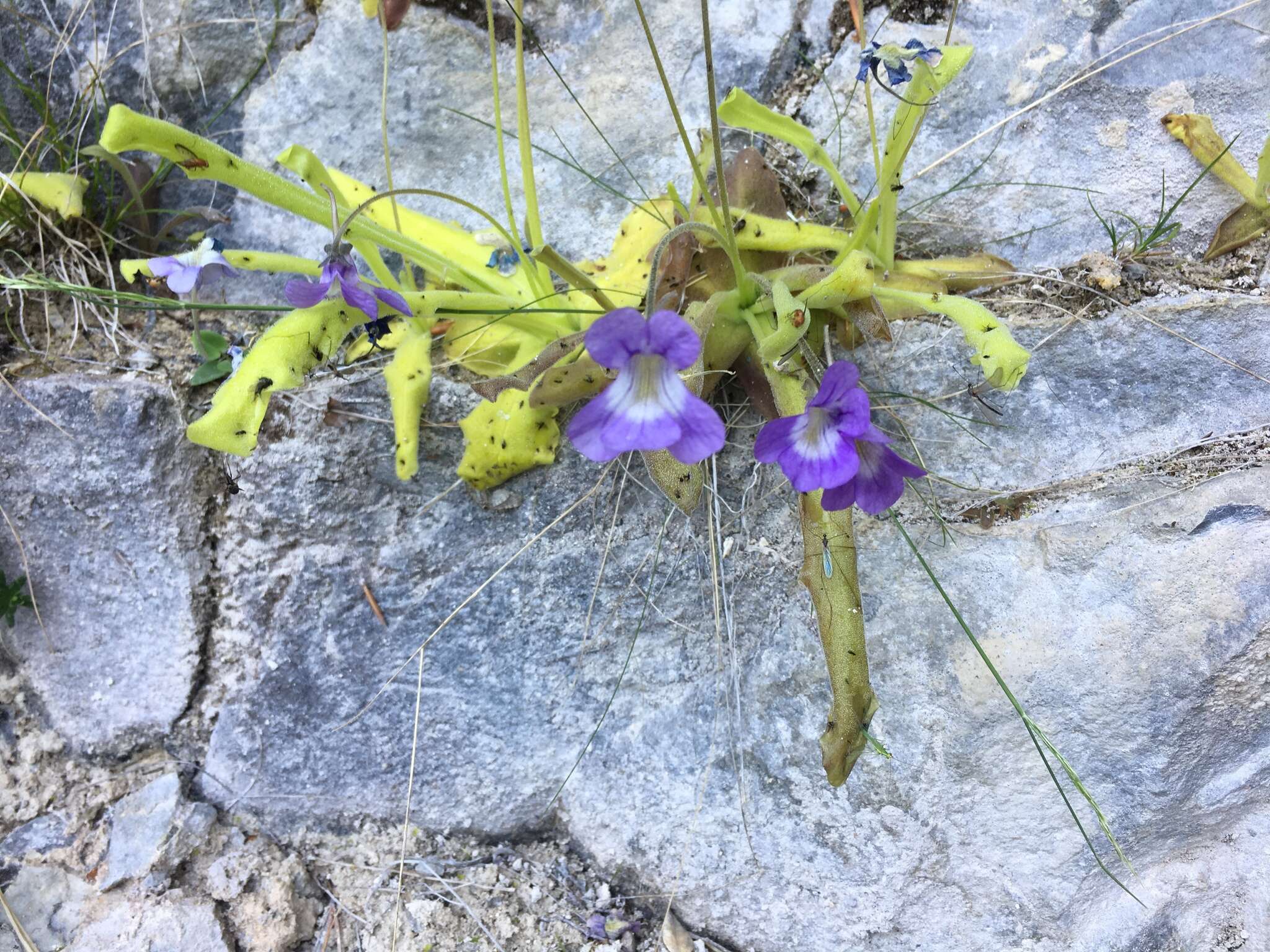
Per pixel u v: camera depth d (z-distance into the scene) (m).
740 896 0.24
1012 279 0.25
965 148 0.25
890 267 0.23
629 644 0.24
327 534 0.25
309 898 0.24
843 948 0.23
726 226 0.20
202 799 0.25
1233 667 0.22
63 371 0.25
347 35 0.27
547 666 0.24
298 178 0.27
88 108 0.27
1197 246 0.25
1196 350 0.24
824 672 0.23
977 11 0.26
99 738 0.25
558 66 0.27
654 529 0.24
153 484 0.25
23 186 0.25
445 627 0.25
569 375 0.19
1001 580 0.23
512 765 0.25
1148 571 0.22
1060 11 0.26
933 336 0.24
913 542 0.23
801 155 0.26
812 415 0.16
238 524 0.25
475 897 0.24
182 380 0.25
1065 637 0.22
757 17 0.27
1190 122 0.25
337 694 0.25
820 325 0.22
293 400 0.24
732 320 0.21
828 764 0.18
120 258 0.27
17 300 0.25
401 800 0.25
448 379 0.25
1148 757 0.22
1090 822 0.22
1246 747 0.23
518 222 0.26
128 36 0.27
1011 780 0.22
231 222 0.27
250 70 0.27
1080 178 0.25
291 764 0.25
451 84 0.27
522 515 0.24
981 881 0.23
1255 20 0.25
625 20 0.27
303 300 0.18
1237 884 0.23
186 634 0.25
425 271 0.26
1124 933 0.23
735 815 0.24
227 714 0.25
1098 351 0.24
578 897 0.24
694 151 0.26
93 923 0.23
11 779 0.25
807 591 0.23
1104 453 0.23
